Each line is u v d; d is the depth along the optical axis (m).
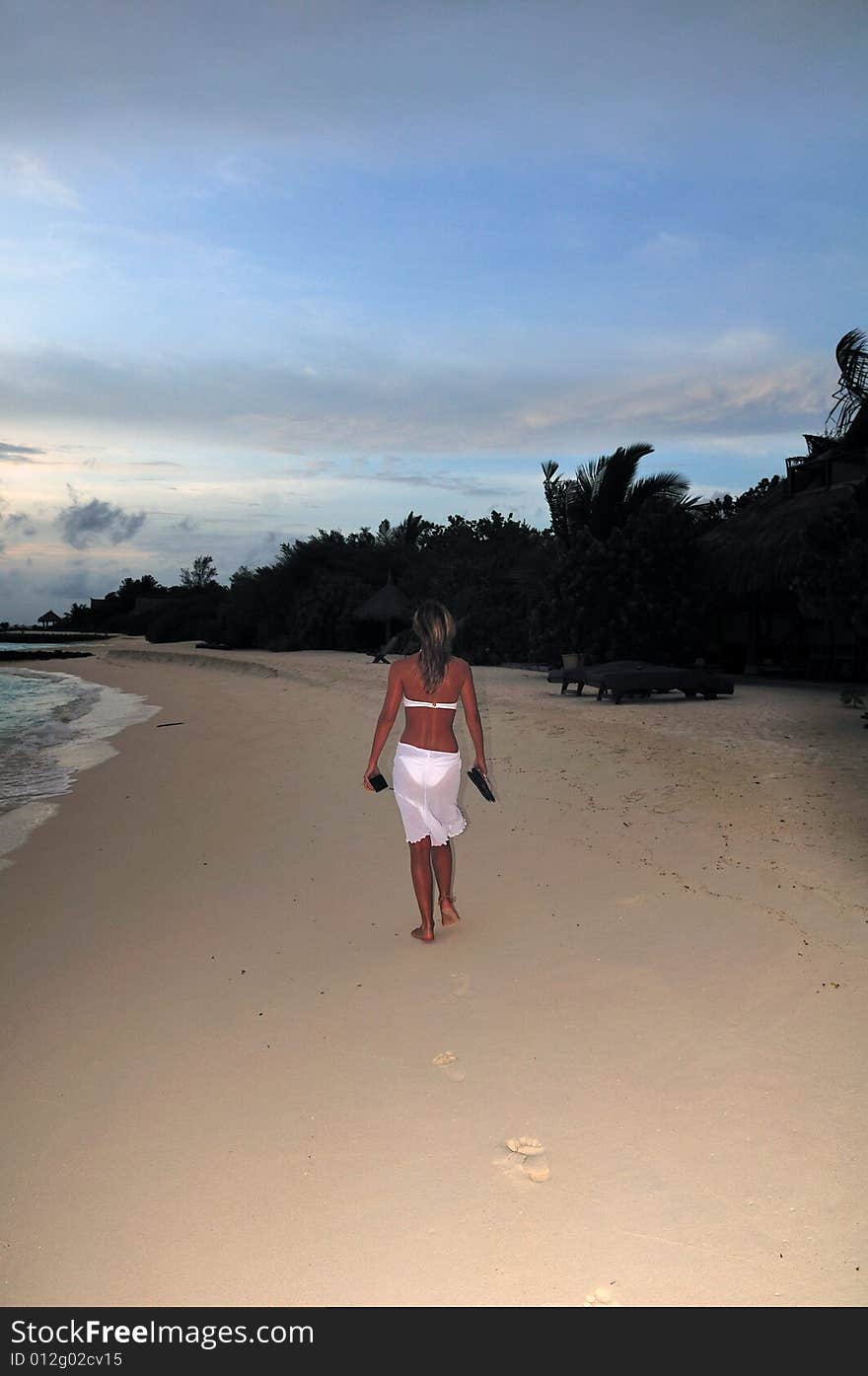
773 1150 3.07
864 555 13.19
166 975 4.96
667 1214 2.79
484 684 20.89
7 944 5.57
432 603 5.25
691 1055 3.72
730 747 10.60
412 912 5.74
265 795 9.86
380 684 23.22
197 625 62.06
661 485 23.75
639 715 13.88
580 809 7.90
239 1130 3.38
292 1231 2.81
